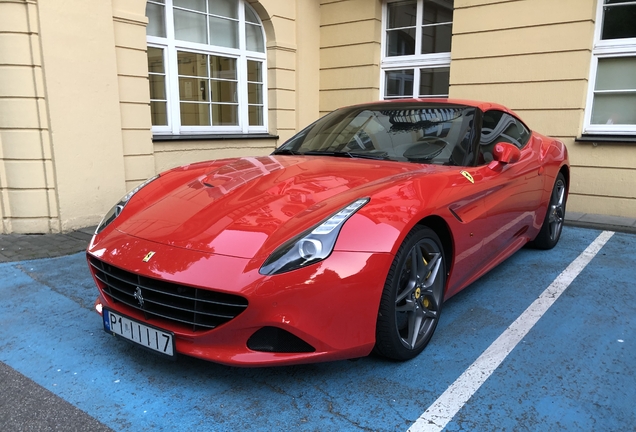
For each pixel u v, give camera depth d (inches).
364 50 283.1
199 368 88.1
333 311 74.3
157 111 228.4
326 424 72.0
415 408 75.7
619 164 207.9
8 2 164.1
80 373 86.6
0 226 179.3
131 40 200.1
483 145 118.0
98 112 188.4
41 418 73.9
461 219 97.3
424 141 115.9
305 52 289.6
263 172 103.0
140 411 75.4
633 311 113.3
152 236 83.4
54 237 176.9
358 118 132.1
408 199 85.6
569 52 212.1
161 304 77.1
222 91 256.4
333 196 86.0
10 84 169.9
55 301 119.3
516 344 96.7
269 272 71.4
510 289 127.2
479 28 233.5
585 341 98.3
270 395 79.4
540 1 215.6
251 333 73.5
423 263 89.3
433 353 93.0
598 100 216.7
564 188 167.6
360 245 76.1
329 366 88.3
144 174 212.4
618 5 205.9
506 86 230.5
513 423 72.1
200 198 92.6
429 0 265.4
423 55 270.7
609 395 79.4
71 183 183.5
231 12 254.8
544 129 223.1
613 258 154.6
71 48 177.6
